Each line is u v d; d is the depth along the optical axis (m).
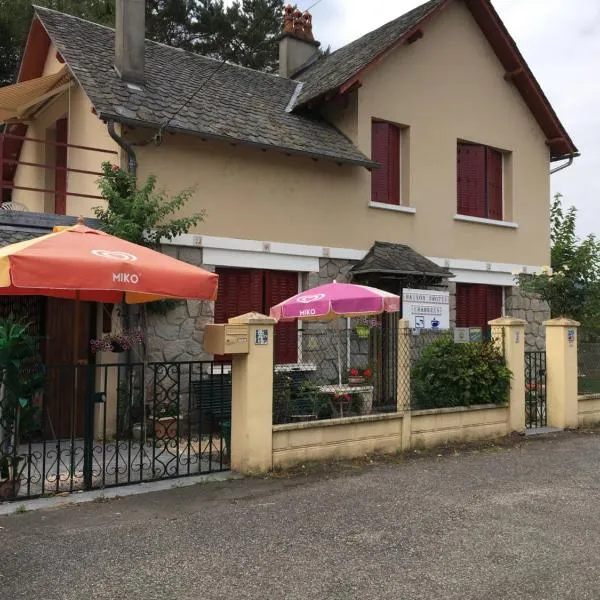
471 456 8.02
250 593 4.03
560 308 11.32
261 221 10.75
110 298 8.05
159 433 8.62
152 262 6.19
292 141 10.88
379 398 9.95
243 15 25.75
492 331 9.62
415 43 13.07
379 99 12.43
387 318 10.58
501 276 14.17
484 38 14.27
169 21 25.09
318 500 6.04
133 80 10.19
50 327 9.22
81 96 10.77
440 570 4.42
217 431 9.57
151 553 4.66
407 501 6.04
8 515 5.50
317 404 8.59
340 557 4.64
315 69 14.54
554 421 10.19
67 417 9.09
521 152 14.80
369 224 12.16
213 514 5.58
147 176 9.59
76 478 6.72
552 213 15.28
